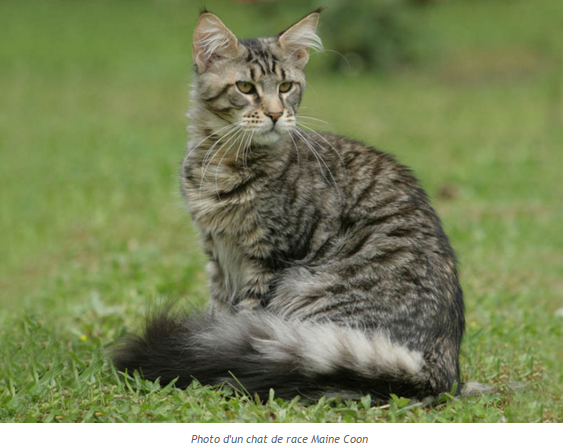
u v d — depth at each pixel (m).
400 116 21.86
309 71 27.12
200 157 7.09
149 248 11.51
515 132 20.27
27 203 14.37
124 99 23.98
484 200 14.59
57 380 6.33
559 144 19.02
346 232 6.73
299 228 6.71
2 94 24.00
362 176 6.93
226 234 6.93
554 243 12.16
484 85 26.02
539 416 6.29
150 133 20.16
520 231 12.64
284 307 6.58
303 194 6.74
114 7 35.97
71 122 21.25
